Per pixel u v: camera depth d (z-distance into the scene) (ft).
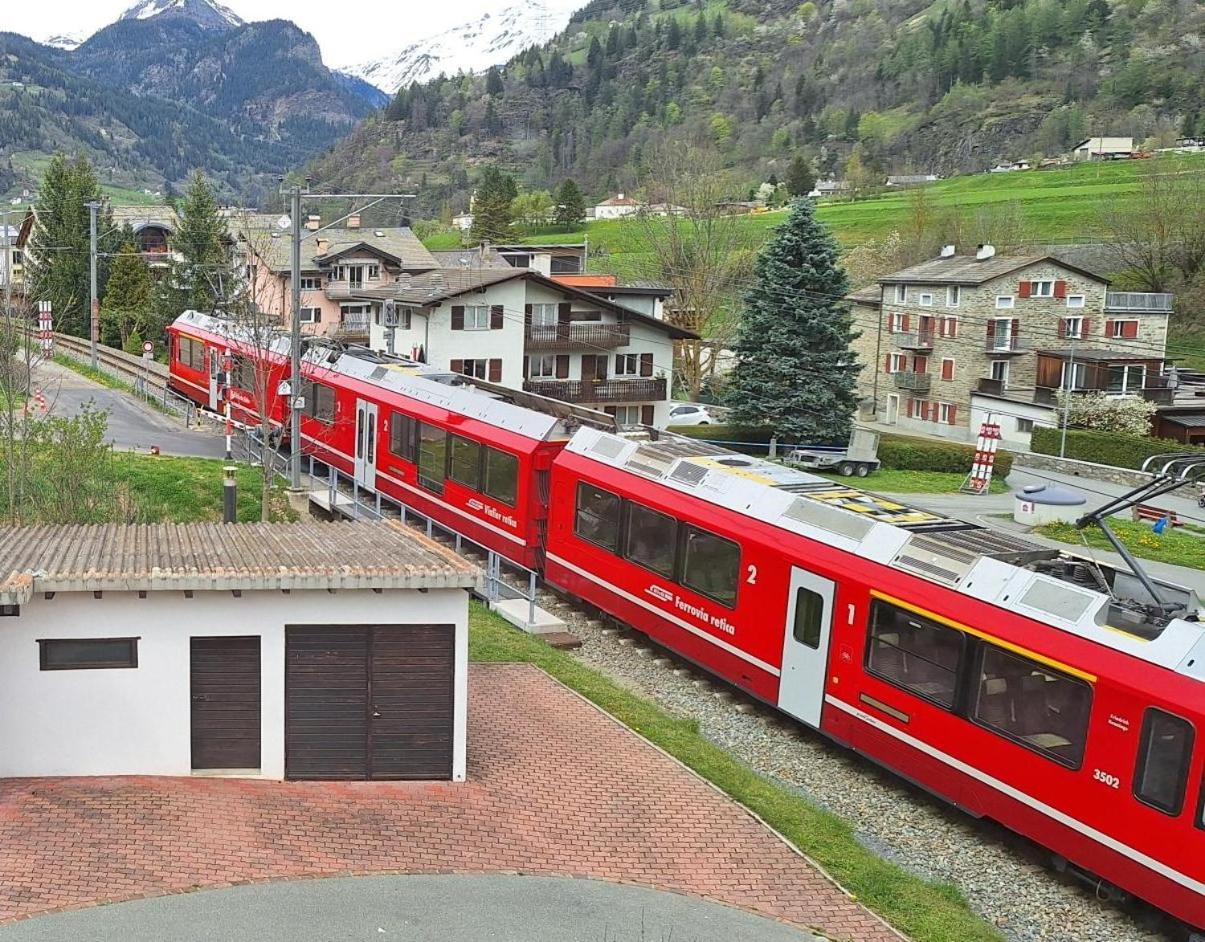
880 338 236.43
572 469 75.25
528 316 185.26
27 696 42.86
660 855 41.86
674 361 217.15
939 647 49.44
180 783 43.60
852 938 37.52
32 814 39.68
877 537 54.03
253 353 116.16
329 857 38.81
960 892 43.16
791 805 48.44
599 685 60.75
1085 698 43.37
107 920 33.40
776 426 182.39
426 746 45.80
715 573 62.54
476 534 86.02
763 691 59.00
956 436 218.79
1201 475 51.98
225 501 66.39
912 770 50.55
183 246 204.85
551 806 44.83
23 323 100.27
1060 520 139.54
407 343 184.34
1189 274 257.55
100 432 75.82
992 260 222.07
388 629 44.91
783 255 181.27
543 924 35.78
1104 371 201.05
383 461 99.50
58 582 41.45
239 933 33.40
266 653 44.27
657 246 216.33
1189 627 41.86
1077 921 42.34
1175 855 40.01
